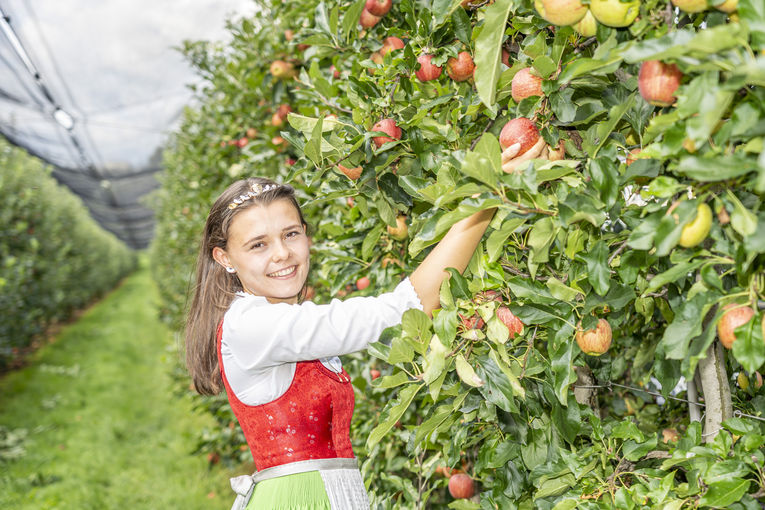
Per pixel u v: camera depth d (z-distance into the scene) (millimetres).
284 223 1444
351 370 2568
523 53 1342
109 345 10469
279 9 3072
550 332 1292
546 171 1095
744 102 863
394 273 1894
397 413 1328
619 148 1342
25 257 8469
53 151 9719
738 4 796
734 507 1104
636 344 1878
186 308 1933
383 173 1550
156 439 5910
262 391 1382
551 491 1351
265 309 1328
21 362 8867
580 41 1265
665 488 1153
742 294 977
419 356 1402
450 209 1324
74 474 4996
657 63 989
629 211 1195
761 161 776
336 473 1417
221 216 1476
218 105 4340
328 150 1525
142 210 17812
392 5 1928
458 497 1969
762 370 1609
